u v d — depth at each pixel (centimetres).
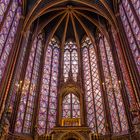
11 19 1691
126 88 1694
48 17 2355
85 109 1944
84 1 2147
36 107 1875
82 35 2550
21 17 1900
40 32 2373
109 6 1992
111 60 2059
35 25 2273
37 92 1978
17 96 1716
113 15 1959
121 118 1680
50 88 2111
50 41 2452
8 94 1509
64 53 2459
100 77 2081
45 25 2339
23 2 1936
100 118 1847
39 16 2225
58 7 2272
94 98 2017
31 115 1819
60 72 2262
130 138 1506
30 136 1667
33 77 2041
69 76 1962
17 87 1756
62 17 2405
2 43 1495
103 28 2258
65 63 2369
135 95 1460
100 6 2100
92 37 2409
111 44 2070
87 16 2350
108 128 1695
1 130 1278
